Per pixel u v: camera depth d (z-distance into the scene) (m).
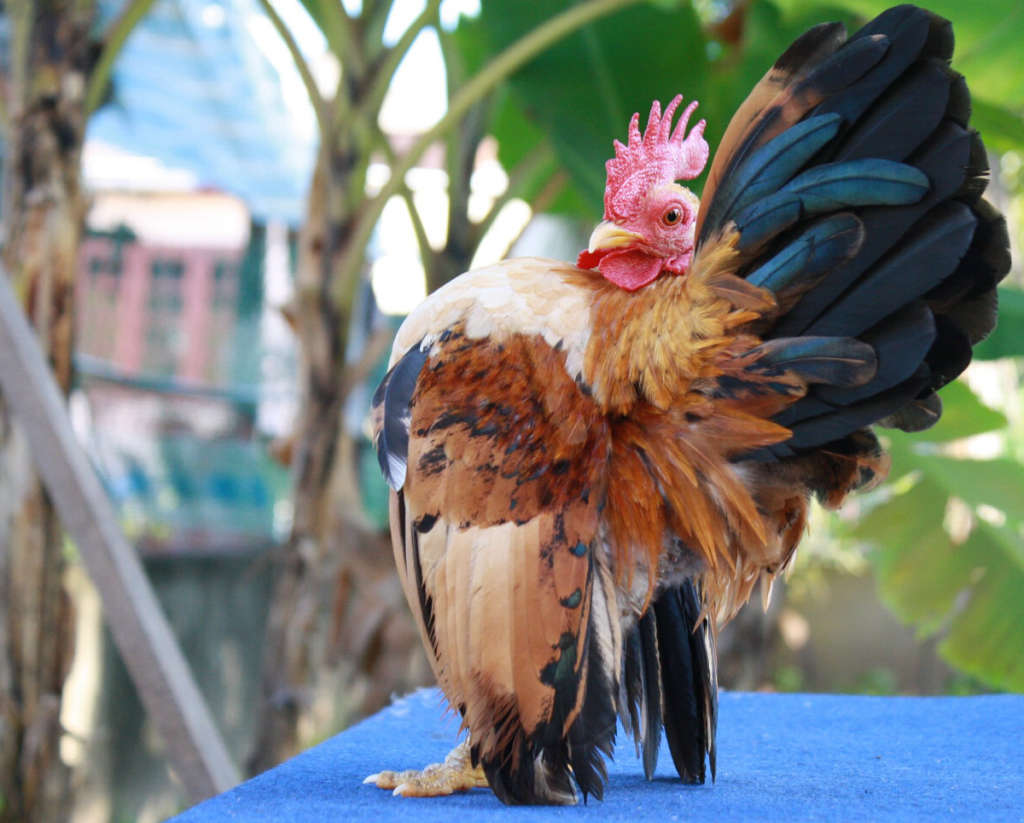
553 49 1.19
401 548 0.67
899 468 1.24
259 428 2.75
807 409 0.65
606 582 0.66
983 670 1.25
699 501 0.66
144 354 2.75
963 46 1.02
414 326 0.68
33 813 1.05
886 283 0.63
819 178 0.64
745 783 0.70
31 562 1.05
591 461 0.65
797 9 1.24
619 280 0.68
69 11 1.08
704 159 0.70
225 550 2.69
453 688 0.65
